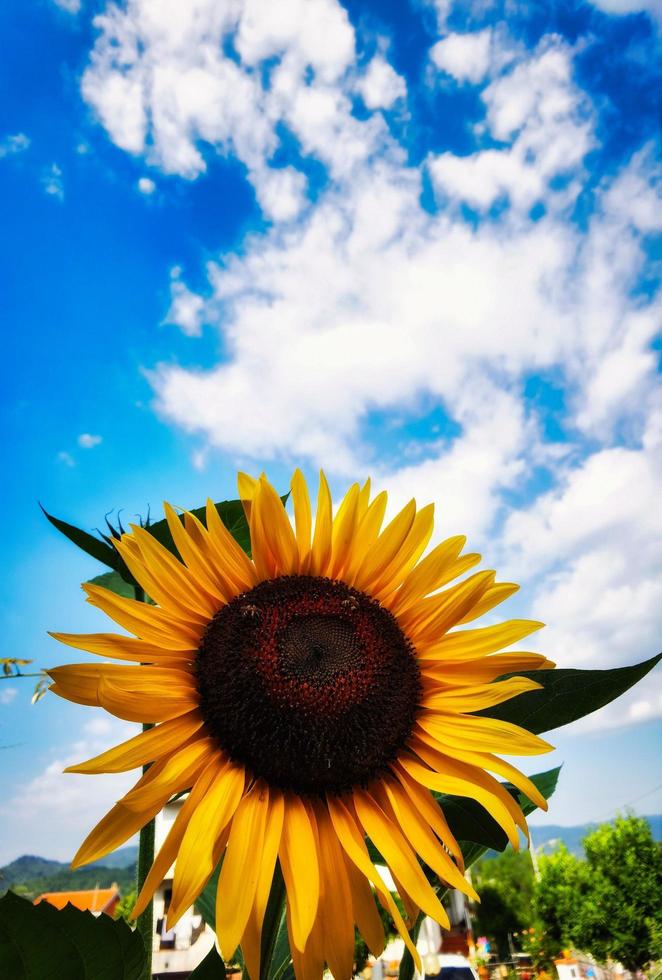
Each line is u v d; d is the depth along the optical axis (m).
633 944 4.17
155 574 0.31
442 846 0.29
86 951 0.22
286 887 0.25
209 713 0.29
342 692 0.31
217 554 0.34
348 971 0.25
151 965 0.26
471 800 0.31
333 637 0.33
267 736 0.29
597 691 0.32
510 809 0.29
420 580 0.36
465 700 0.32
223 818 0.26
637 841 4.41
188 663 0.31
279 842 0.27
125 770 0.26
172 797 0.28
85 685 0.27
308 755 0.29
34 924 0.22
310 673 0.31
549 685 0.33
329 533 0.36
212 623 0.32
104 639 0.29
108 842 0.24
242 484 0.37
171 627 0.31
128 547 0.32
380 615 0.35
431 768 0.31
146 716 0.28
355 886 0.27
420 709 0.33
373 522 0.37
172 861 0.25
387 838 0.28
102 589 0.30
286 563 0.36
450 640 0.34
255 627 0.32
